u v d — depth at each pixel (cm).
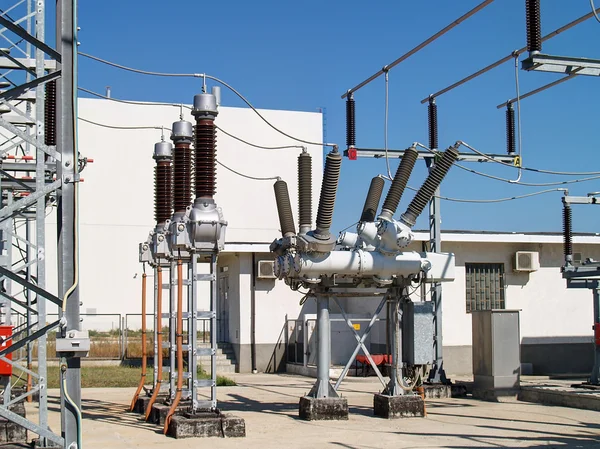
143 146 4181
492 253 2359
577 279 1761
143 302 1462
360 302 2462
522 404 1582
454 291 2311
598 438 1145
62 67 714
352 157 1652
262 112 4381
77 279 695
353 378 2186
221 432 1136
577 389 1638
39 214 972
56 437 716
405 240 1317
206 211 1178
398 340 1386
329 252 1302
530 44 1017
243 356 2395
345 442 1101
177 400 1174
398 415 1345
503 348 1666
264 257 2436
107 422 1294
